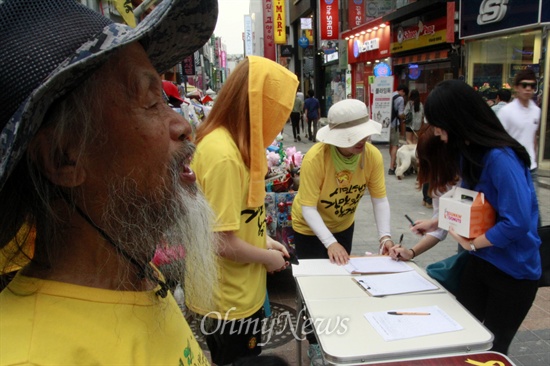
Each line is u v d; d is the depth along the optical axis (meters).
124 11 3.32
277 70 1.59
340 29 18.77
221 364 1.65
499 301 1.77
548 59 7.11
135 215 0.64
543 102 7.22
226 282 1.57
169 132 0.68
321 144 2.30
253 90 1.50
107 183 0.61
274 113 1.58
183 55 0.84
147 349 0.66
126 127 0.61
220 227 1.42
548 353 2.54
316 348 2.31
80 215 0.62
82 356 0.57
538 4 7.02
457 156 1.78
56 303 0.59
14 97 0.51
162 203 0.66
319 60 21.17
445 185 2.10
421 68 11.06
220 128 1.53
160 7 0.65
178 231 0.70
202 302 0.89
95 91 0.58
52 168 0.58
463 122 1.66
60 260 0.63
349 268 2.03
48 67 0.52
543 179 6.79
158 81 0.66
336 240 2.37
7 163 0.48
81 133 0.58
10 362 0.52
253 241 1.63
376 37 13.55
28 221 0.63
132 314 0.66
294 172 3.36
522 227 1.58
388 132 8.58
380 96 8.51
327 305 1.64
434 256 4.09
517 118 3.99
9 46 0.52
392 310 1.60
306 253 2.56
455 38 9.12
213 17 0.75
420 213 5.54
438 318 1.54
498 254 1.72
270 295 3.37
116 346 0.61
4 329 0.55
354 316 1.56
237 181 1.48
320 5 17.17
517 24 7.41
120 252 0.65
